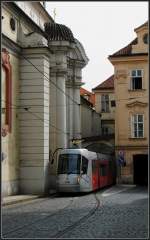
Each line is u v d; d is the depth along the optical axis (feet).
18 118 117.50
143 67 170.19
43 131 117.80
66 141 155.53
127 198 99.04
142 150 168.76
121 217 61.00
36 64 118.01
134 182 169.68
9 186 108.78
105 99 234.17
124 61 171.01
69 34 149.89
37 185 116.57
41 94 117.91
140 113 169.99
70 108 170.60
